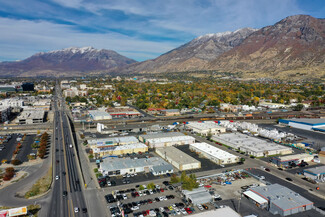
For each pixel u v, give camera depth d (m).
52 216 76.06
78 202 84.31
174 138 154.62
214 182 100.06
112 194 89.56
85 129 187.88
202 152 133.75
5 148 142.38
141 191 91.69
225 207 75.94
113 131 180.12
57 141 153.25
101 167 108.50
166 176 106.00
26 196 87.38
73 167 113.31
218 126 187.12
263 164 121.69
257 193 87.44
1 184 97.62
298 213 79.06
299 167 118.38
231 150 141.75
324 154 134.75
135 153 134.88
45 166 115.94
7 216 73.88
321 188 96.38
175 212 78.81
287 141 160.12
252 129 184.88
